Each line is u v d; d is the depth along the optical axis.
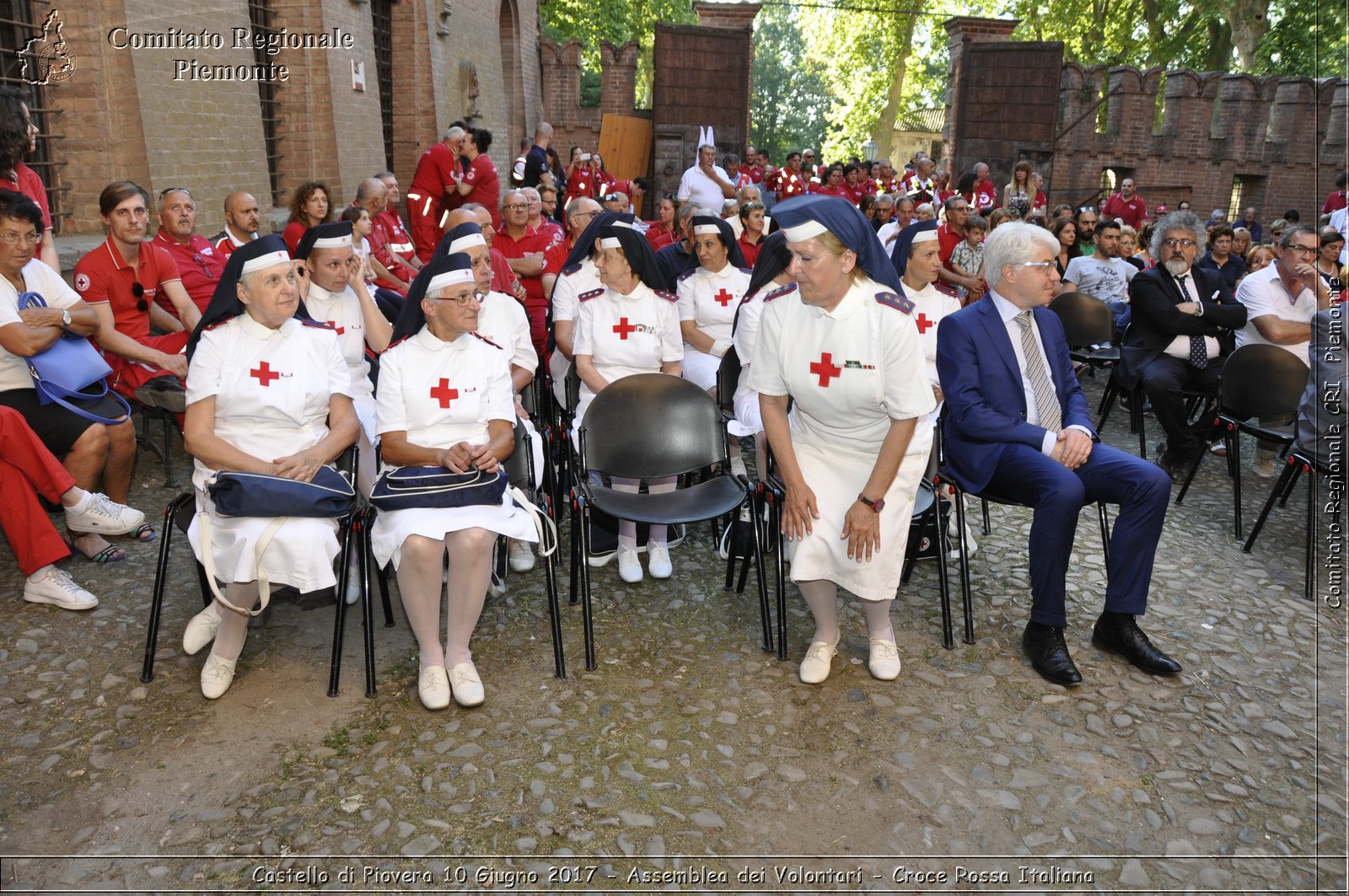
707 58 17.16
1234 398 4.93
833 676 3.54
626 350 4.69
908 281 4.59
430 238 8.41
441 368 3.36
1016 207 11.64
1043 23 30.95
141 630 3.70
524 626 3.86
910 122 41.00
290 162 8.75
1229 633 3.90
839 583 3.35
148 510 4.81
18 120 4.58
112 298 4.77
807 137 59.22
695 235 5.29
